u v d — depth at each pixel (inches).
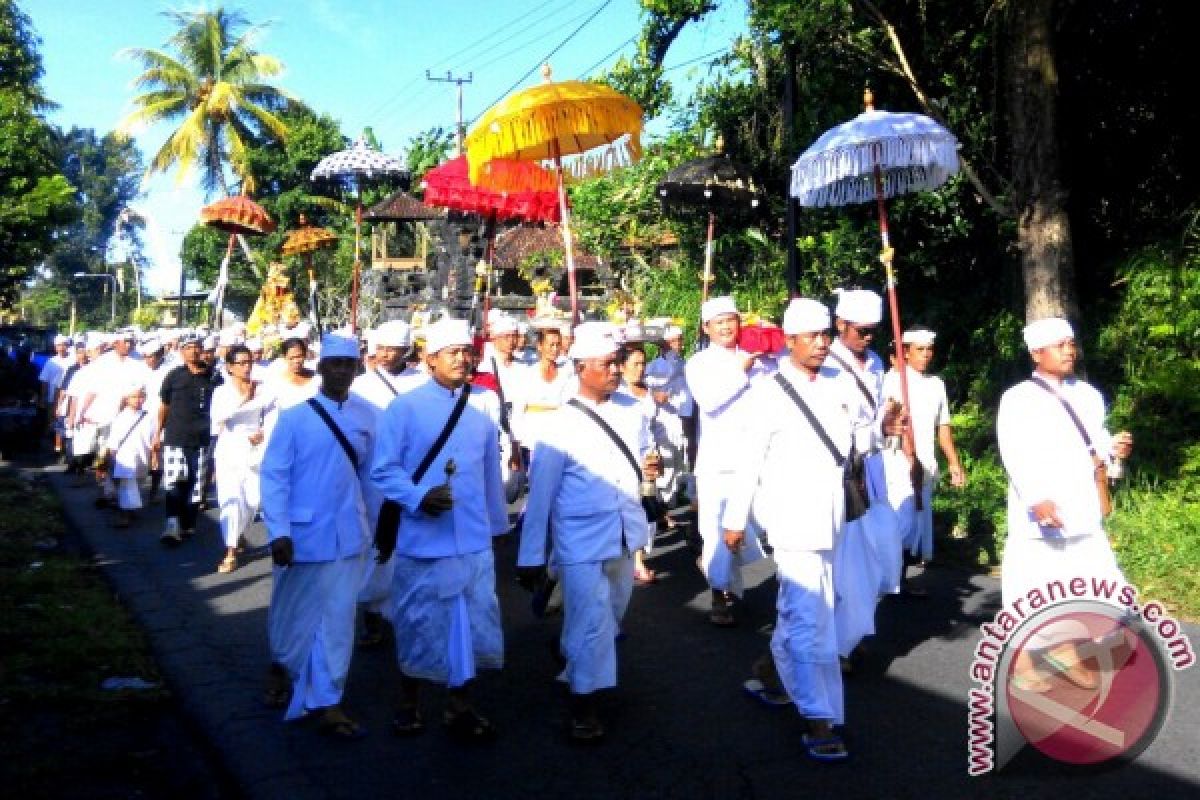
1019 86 370.0
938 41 436.8
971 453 433.4
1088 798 172.4
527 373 337.1
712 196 424.5
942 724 205.3
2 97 1154.0
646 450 218.1
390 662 254.2
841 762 188.7
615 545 203.8
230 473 346.9
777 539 192.9
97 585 330.3
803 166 299.7
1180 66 431.5
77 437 531.2
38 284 3085.6
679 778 184.1
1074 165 456.8
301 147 1393.9
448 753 196.9
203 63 1481.3
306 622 208.5
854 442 203.0
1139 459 370.3
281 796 177.2
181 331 589.3
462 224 747.4
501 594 318.0
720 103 571.5
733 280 616.1
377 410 227.9
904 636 263.7
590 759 193.3
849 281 508.7
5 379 740.7
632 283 742.5
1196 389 378.3
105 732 212.4
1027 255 374.6
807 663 188.7
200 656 255.4
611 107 302.5
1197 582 285.9
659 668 244.7
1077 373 370.9
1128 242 461.1
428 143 989.8
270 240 1387.8
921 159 283.1
